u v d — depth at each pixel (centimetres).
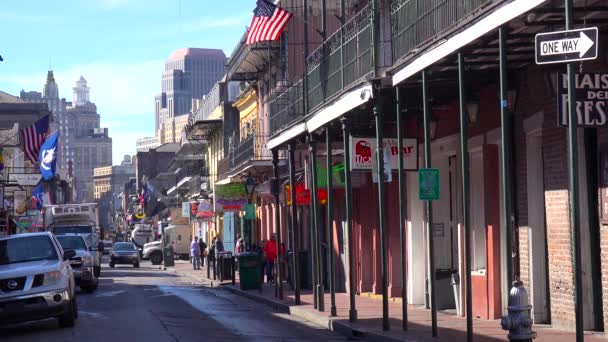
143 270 6388
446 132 2266
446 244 2388
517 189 1878
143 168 15162
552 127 1697
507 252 1295
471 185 2147
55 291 1964
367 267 3050
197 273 5303
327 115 2234
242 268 3438
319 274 2466
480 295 2048
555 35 1119
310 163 2656
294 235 2688
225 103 6419
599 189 1563
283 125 2762
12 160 6153
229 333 1945
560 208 1694
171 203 10056
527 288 1839
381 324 2000
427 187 1653
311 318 2323
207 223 7894
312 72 2459
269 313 2573
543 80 1703
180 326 2070
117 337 1830
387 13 1936
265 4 2639
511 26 1370
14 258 2061
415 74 1683
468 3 1447
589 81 1161
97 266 3691
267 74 4569
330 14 3944
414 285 2566
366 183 2972
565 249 1681
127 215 16225
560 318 1711
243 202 4828
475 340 1611
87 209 5216
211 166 7275
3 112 9625
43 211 5106
